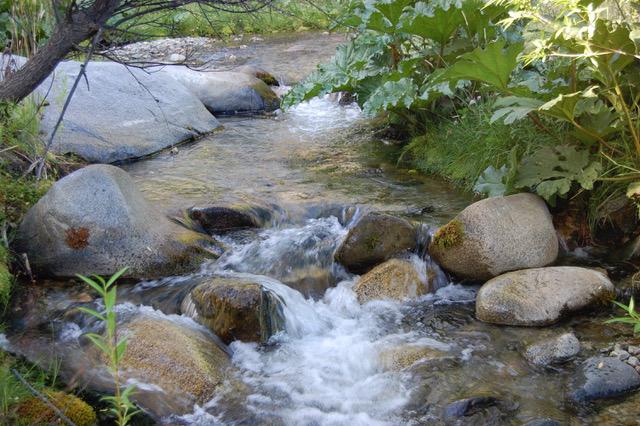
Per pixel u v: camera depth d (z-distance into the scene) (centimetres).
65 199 409
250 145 656
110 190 419
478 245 405
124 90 671
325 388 323
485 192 464
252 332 356
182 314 374
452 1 537
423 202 500
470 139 541
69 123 601
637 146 414
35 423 279
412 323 378
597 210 441
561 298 369
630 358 327
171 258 420
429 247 426
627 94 442
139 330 341
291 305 383
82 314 370
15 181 457
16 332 359
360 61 600
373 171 571
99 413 299
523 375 324
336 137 672
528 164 445
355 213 486
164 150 643
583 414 294
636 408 295
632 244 425
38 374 321
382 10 560
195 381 317
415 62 563
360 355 349
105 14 388
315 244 446
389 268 410
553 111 408
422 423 296
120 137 620
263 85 832
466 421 295
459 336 362
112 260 409
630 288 390
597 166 422
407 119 626
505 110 408
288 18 1209
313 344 363
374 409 307
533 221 417
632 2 431
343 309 397
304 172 572
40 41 572
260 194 518
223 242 461
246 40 1144
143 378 318
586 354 336
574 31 372
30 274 406
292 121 742
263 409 308
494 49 406
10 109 432
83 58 699
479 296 385
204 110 725
